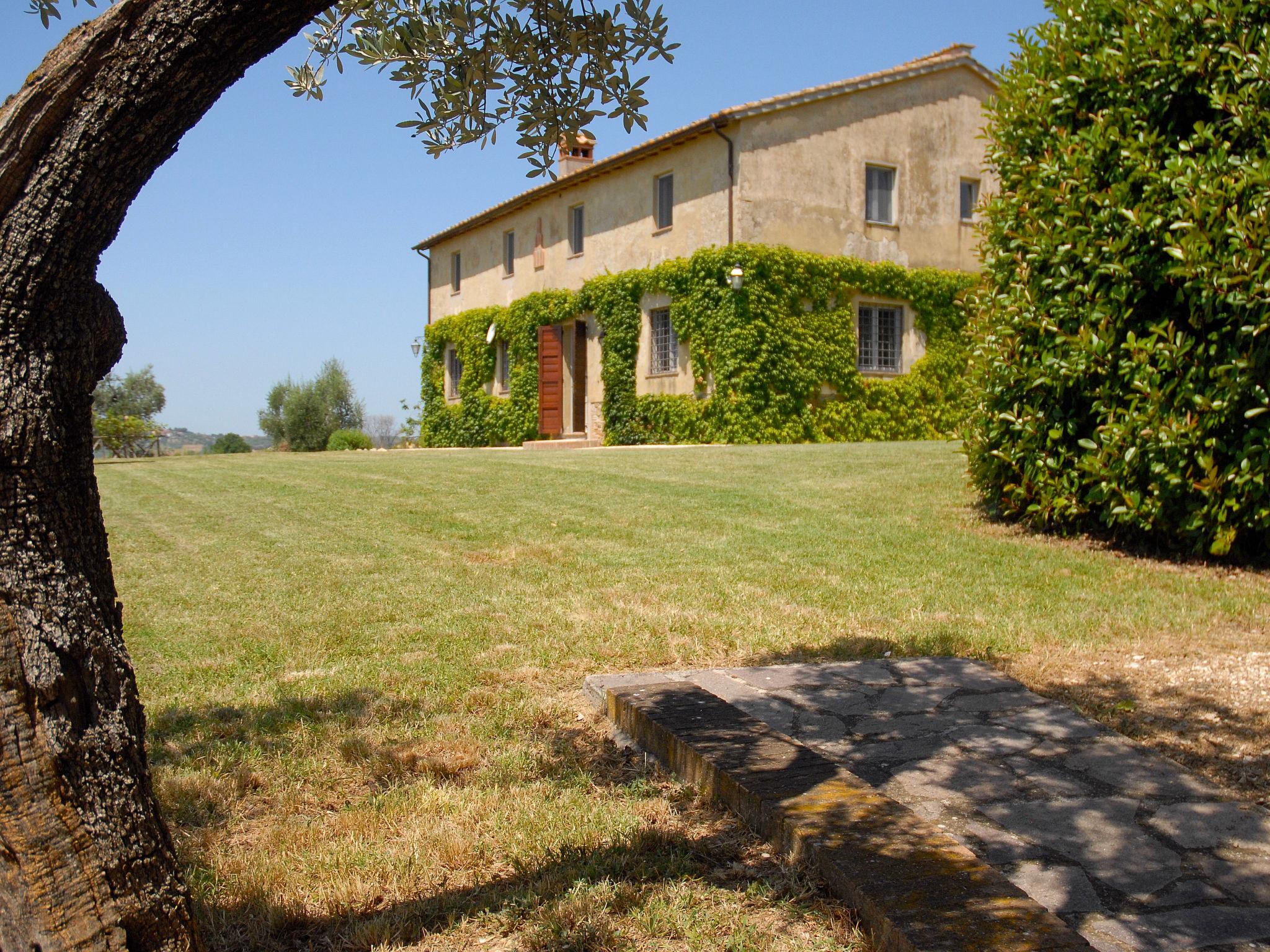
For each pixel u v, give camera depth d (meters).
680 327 20.31
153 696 4.49
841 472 11.81
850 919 2.52
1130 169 7.03
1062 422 7.72
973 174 22.09
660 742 3.72
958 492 9.95
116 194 1.82
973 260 22.19
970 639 5.28
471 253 28.97
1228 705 4.28
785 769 3.30
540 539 8.43
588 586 6.66
